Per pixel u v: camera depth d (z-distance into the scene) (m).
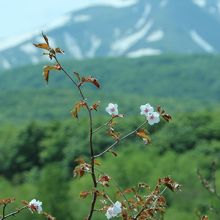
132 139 115.94
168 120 7.86
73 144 121.50
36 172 119.62
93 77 7.58
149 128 119.31
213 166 11.65
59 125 127.81
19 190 89.00
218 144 111.62
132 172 101.06
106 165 102.62
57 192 86.12
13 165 127.00
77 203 84.56
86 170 7.63
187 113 123.31
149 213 7.61
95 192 7.58
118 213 7.54
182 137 117.31
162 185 7.70
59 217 84.31
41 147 125.50
